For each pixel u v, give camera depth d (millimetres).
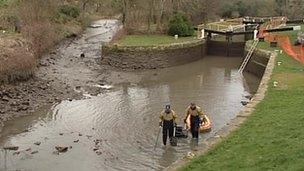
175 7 57156
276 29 52844
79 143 22844
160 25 53156
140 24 53562
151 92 33750
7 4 51844
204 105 29719
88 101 30891
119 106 29672
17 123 26047
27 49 38812
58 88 33938
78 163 20312
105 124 25922
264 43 45219
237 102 30547
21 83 33344
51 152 21625
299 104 21672
